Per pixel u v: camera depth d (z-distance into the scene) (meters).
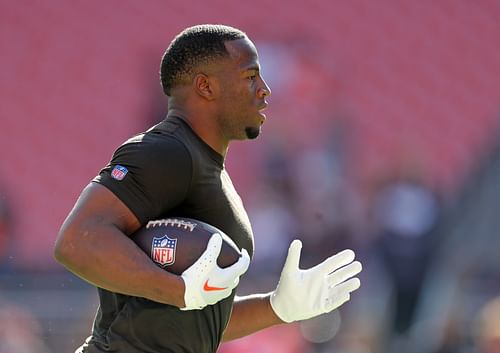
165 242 12.80
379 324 33.31
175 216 13.49
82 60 41.34
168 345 13.54
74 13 41.84
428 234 35.00
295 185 37.59
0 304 29.94
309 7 43.31
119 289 12.48
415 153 40.44
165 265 12.76
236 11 42.84
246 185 38.59
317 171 38.28
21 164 39.69
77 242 12.47
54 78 41.03
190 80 13.87
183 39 13.95
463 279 34.78
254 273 33.72
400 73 43.72
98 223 12.60
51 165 39.78
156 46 41.88
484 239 36.84
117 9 42.03
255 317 15.53
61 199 39.34
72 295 30.50
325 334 32.19
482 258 36.16
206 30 13.96
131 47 41.75
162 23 42.19
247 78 13.94
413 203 35.53
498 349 27.17
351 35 43.59
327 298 15.02
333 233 34.94
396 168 37.38
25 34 41.44
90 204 12.77
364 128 42.44
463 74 43.94
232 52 13.88
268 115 40.12
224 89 13.84
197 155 13.46
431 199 36.16
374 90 43.12
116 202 12.84
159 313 13.42
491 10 44.56
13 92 40.59
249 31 42.62
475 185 38.91
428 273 34.38
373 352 32.75
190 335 13.66
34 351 28.98
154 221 13.09
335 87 42.31
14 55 41.16
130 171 12.96
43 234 38.28
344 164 40.12
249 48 14.02
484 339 27.88
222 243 12.98
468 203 38.09
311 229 35.00
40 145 40.00
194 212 13.56
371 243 34.91
